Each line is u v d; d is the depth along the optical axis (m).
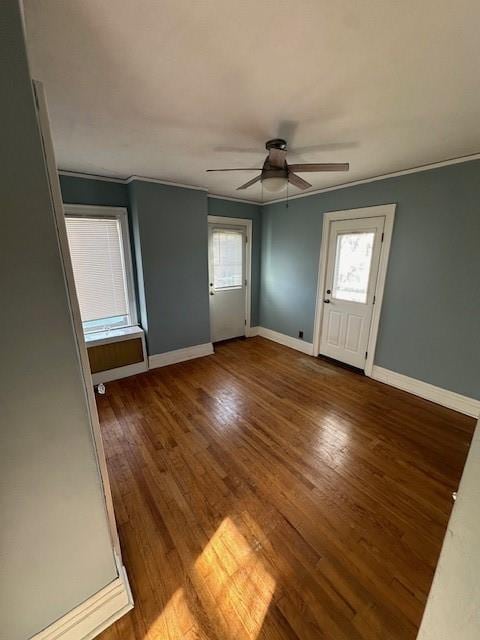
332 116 1.68
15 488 0.84
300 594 1.23
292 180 2.24
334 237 3.55
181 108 1.59
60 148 2.20
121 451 2.13
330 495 1.74
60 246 0.86
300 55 1.16
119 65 1.22
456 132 1.90
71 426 0.91
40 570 0.94
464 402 2.61
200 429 2.39
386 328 3.13
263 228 4.66
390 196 2.89
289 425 2.45
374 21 0.99
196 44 1.10
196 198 3.53
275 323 4.72
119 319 3.50
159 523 1.56
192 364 3.76
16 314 0.76
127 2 0.92
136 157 2.42
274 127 1.83
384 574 1.31
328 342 3.89
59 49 1.11
